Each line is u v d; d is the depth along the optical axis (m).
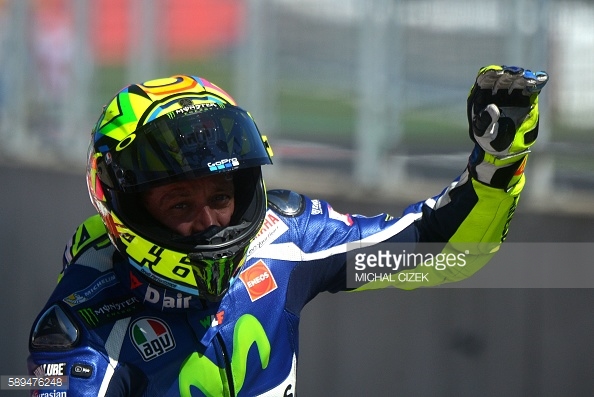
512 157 7.43
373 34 21.09
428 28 20.73
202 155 7.04
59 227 24.05
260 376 7.56
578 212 18.48
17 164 25.52
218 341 7.36
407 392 17.98
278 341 7.70
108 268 7.59
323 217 8.33
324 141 21.58
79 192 23.81
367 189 20.88
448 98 20.62
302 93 21.91
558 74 19.66
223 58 22.88
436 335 17.88
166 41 23.94
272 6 22.20
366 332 18.31
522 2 19.73
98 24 25.31
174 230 7.16
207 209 7.18
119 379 7.09
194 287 7.19
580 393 17.19
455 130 20.61
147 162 7.07
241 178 7.56
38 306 23.88
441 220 8.15
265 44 22.30
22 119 26.36
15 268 24.58
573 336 17.39
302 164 21.88
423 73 20.83
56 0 26.05
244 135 7.36
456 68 20.53
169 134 7.10
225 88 22.80
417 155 20.89
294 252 7.99
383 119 21.06
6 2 26.78
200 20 23.23
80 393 6.91
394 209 20.25
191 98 7.43
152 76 24.38
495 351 17.56
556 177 19.62
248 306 7.58
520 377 17.41
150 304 7.35
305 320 18.92
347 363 18.42
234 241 7.18
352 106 21.30
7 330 23.84
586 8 19.69
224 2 22.78
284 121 22.17
